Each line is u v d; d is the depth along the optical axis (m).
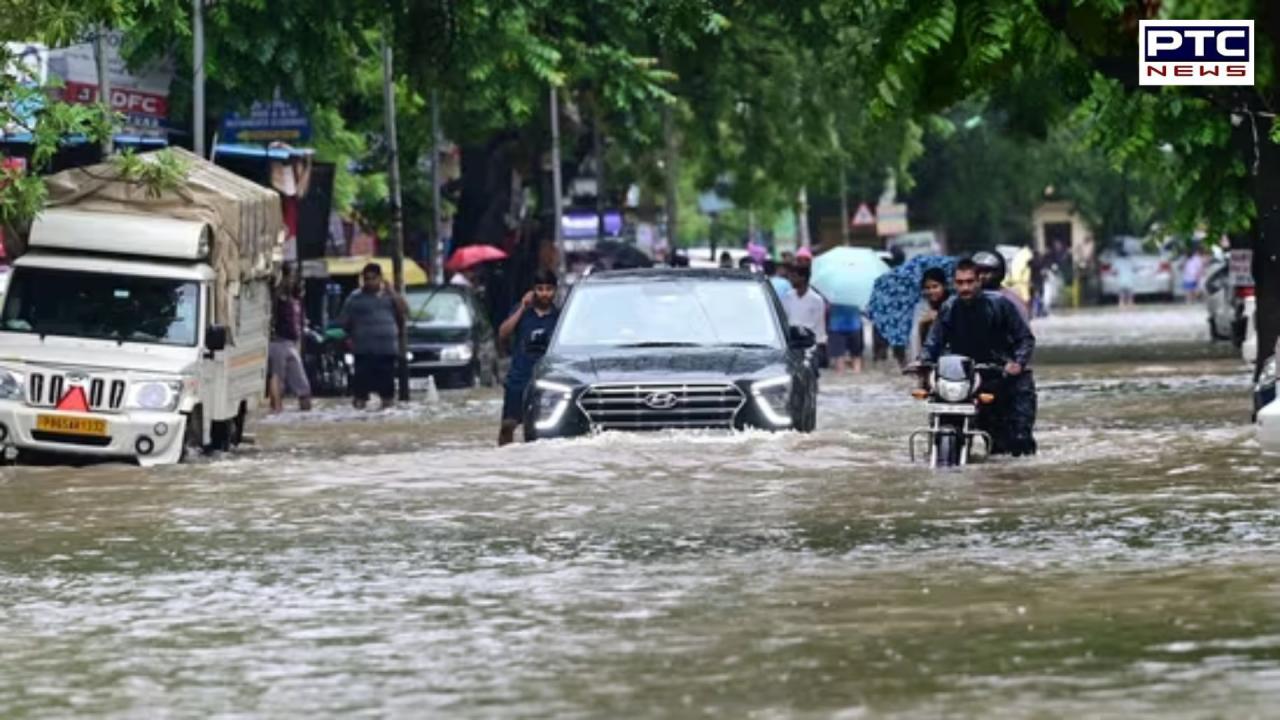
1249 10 33.47
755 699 19.56
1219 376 71.38
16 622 25.20
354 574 28.30
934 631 22.77
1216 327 99.12
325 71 71.44
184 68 70.38
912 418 56.09
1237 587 25.05
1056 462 40.88
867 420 55.47
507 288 110.94
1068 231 192.12
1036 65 36.62
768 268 91.44
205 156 71.38
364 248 110.56
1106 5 33.97
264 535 32.75
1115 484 36.88
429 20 72.75
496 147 108.00
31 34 47.69
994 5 34.19
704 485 37.88
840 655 21.56
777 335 46.12
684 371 44.00
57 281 48.41
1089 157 166.88
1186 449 42.81
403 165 101.88
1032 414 41.94
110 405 46.06
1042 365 83.25
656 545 30.30
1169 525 31.05
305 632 23.92
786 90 104.06
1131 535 30.03
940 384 40.75
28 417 45.91
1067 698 19.20
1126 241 177.25
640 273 47.41
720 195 109.94
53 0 47.66
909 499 35.31
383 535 32.34
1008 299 42.03
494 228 108.75
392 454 47.69
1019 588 25.47
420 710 19.56
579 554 29.58
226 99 71.19
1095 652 21.33
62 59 67.94
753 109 104.94
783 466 40.44
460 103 91.88
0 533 33.91
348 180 96.19
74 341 47.50
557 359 45.06
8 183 47.66
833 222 176.12
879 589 25.70
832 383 76.31
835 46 94.19
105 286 48.38
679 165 117.50
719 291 46.81
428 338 85.62
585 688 20.31
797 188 106.81
